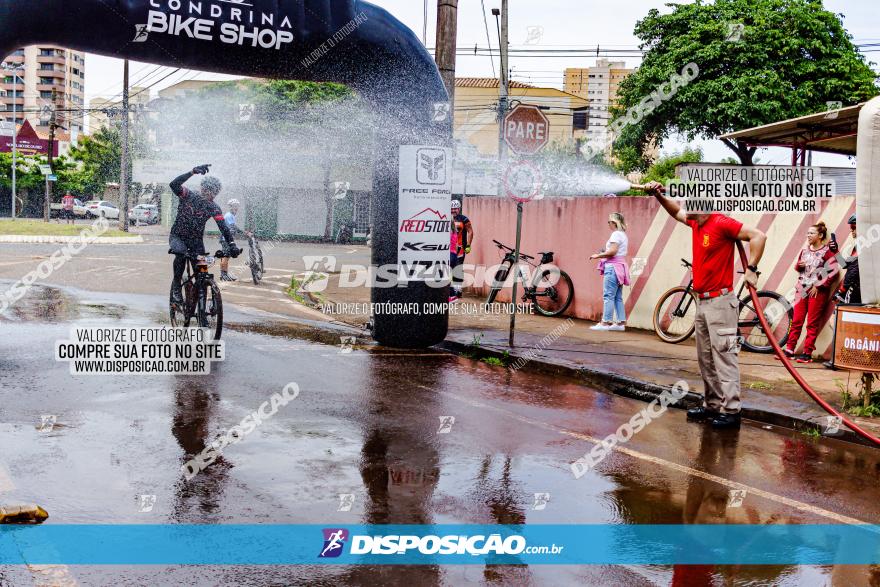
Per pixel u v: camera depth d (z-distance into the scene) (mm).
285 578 3732
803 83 29484
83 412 6391
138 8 7809
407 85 9273
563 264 13586
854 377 8672
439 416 6824
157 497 4656
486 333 11133
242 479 5020
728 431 6848
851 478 5629
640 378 8305
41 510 4289
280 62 8633
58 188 60875
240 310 13031
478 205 16188
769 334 6910
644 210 12086
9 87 142875
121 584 3605
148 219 48844
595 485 5223
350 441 5949
